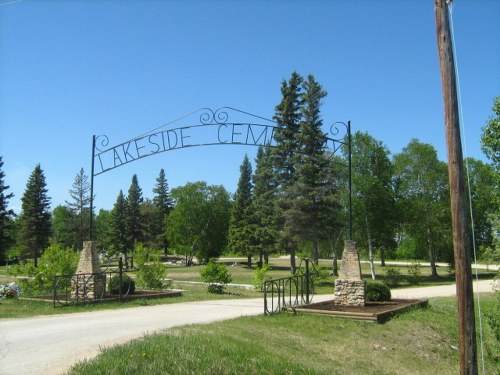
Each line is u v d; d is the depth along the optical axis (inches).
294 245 1631.4
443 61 362.3
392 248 1736.0
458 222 351.9
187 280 1574.8
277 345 414.3
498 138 668.1
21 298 697.0
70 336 397.1
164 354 320.2
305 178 1517.0
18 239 2443.4
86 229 2787.9
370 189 1615.4
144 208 3043.8
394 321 565.0
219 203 3095.5
